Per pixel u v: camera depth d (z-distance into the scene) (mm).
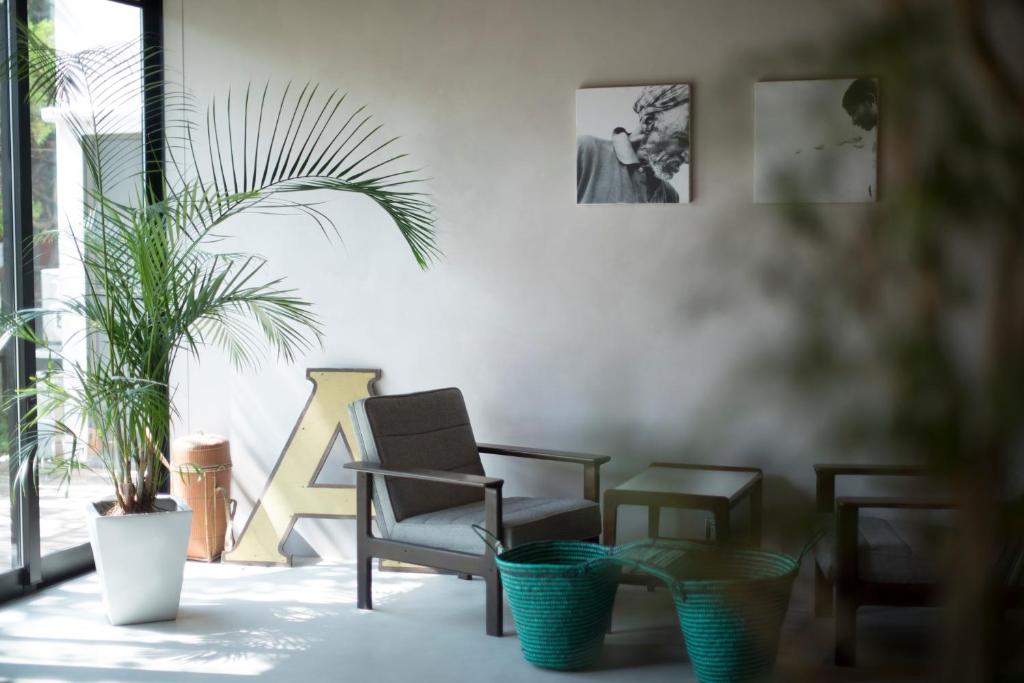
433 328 4570
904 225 426
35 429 4113
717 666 2734
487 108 4445
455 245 4523
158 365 3750
